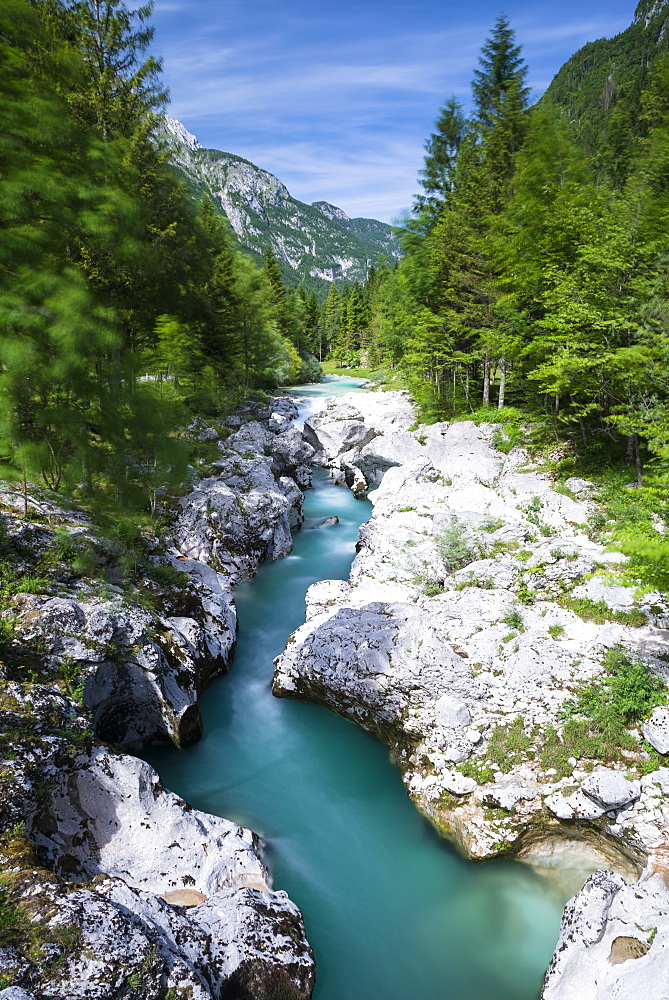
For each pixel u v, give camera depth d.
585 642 11.70
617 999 5.84
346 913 8.34
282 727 12.43
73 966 4.88
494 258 26.61
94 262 15.08
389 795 10.62
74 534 12.06
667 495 10.52
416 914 8.38
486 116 33.78
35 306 12.25
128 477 15.26
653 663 10.73
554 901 8.62
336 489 30.34
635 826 8.03
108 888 6.08
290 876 8.87
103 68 16.03
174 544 17.59
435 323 31.14
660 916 6.44
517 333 24.77
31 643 9.22
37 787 7.09
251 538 19.44
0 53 12.47
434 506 19.36
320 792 10.65
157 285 18.59
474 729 10.28
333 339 105.94
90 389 13.35
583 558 14.46
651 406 16.81
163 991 5.21
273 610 17.28
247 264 44.16
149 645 10.84
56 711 8.12
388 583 15.80
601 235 19.12
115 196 13.19
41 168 12.12
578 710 10.05
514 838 8.88
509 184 27.22
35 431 13.38
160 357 24.08
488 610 13.17
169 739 11.49
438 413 32.25
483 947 7.95
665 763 8.91
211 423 29.20
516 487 20.11
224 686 13.63
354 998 7.25
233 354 38.44
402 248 36.22
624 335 18.28
